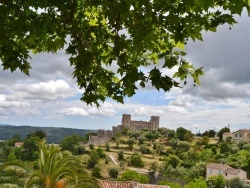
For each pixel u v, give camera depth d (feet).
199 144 435.94
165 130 535.19
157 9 14.74
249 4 15.10
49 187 59.88
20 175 66.13
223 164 303.68
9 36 18.17
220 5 15.48
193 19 15.21
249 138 428.56
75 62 19.63
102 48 19.80
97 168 289.53
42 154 62.34
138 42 15.66
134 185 109.09
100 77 20.39
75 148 366.84
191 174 296.71
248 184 260.83
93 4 15.62
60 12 17.66
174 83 16.35
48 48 19.17
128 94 16.69
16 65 20.03
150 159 381.60
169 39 19.57
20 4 17.44
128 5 14.96
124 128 533.55
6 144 453.99
